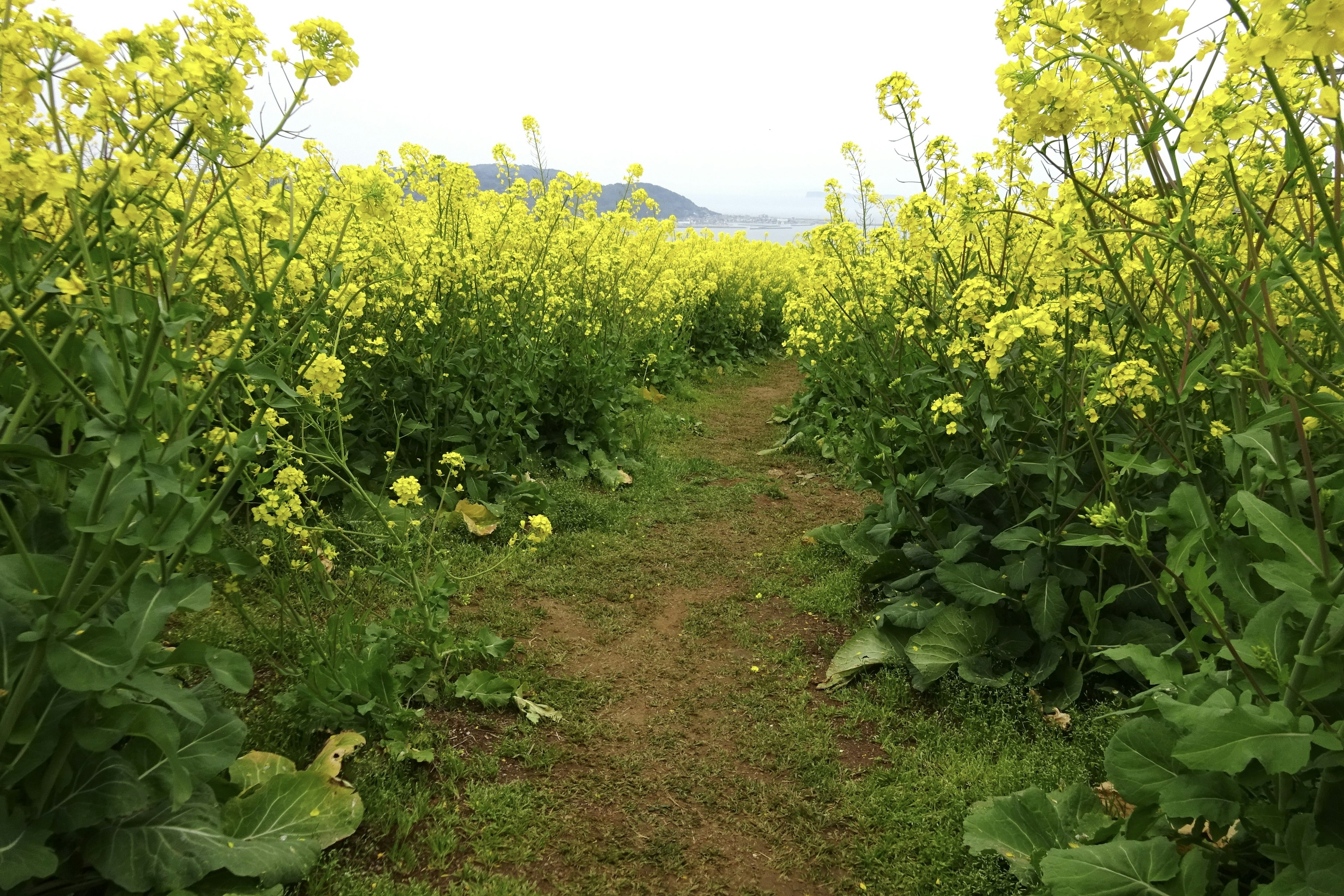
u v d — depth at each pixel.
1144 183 2.80
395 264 4.21
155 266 2.08
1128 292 2.10
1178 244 1.55
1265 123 1.80
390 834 2.40
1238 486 2.45
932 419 3.80
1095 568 3.24
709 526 5.24
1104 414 2.99
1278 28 1.13
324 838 2.19
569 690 3.28
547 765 2.81
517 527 4.75
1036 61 1.69
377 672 2.75
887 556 4.00
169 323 1.53
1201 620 2.78
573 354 6.03
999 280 3.39
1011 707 3.05
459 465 3.74
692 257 11.66
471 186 5.61
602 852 2.45
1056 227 2.31
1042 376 3.04
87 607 1.89
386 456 3.95
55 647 1.59
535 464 5.66
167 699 1.72
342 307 3.20
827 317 5.41
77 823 1.76
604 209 7.20
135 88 1.63
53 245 1.71
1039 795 2.40
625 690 3.35
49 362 1.47
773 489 5.91
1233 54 1.24
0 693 1.66
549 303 5.77
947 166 3.40
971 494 3.26
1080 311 2.79
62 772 1.80
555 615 3.90
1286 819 1.61
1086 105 1.72
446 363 4.71
